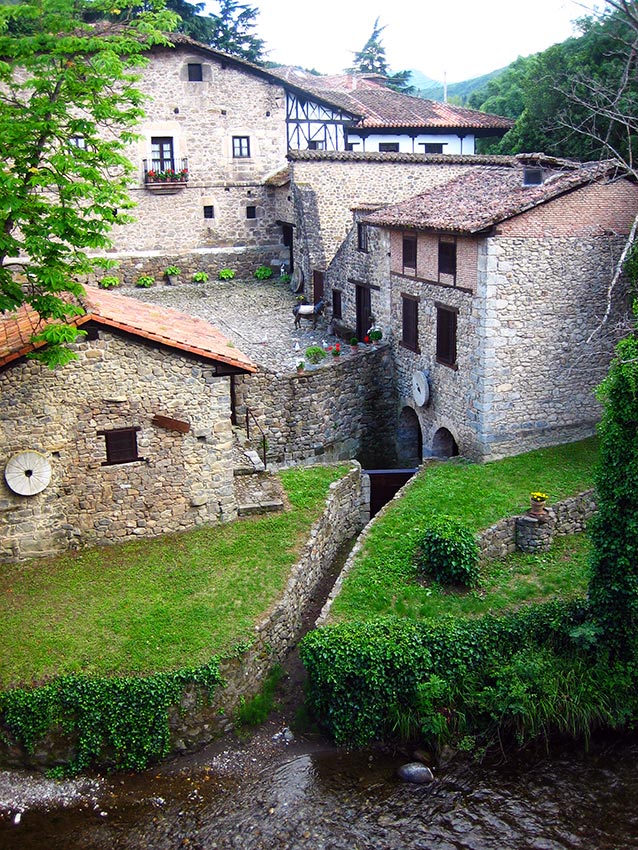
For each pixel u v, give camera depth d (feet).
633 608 43.68
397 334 78.13
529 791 40.27
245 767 41.06
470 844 37.17
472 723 42.39
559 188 59.57
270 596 47.16
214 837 37.14
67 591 47.03
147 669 40.96
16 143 40.73
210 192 119.75
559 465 62.59
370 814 38.63
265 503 57.06
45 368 47.52
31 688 39.81
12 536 49.37
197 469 53.26
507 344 62.13
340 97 131.64
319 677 42.50
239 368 52.01
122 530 52.19
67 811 38.47
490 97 167.43
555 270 61.82
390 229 75.77
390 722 42.34
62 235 42.96
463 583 49.47
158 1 45.29
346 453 77.87
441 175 106.22
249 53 173.27
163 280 120.16
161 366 50.34
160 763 41.01
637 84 87.61
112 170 112.98
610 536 44.47
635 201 63.16
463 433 66.90
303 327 95.50
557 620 45.62
